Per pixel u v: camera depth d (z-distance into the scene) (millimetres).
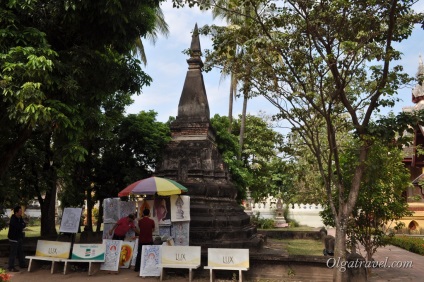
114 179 18297
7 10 8117
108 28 9500
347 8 7496
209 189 14039
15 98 7707
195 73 16141
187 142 15125
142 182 11500
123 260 10961
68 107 8422
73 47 9312
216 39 8656
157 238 11383
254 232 15578
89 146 17766
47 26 9141
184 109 15594
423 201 25375
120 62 10977
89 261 10219
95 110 10086
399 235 24031
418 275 11125
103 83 10227
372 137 7477
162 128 18328
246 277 9984
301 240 18688
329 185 8195
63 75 8891
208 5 8117
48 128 9008
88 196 19219
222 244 12570
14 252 10594
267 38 7875
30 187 16219
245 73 8547
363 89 8602
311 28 7836
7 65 7441
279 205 29391
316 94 8406
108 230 12109
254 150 28328
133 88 11320
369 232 10836
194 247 9812
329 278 9570
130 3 8992
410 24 8047
